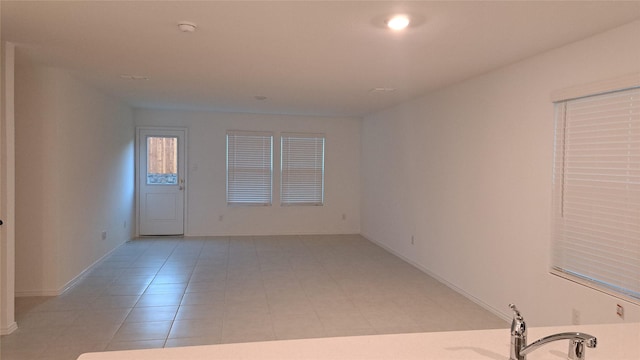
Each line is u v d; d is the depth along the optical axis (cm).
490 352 133
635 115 265
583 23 270
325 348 135
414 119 592
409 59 371
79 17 277
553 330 155
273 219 815
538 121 345
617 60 275
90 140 531
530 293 354
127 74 455
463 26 282
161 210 775
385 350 134
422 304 429
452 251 483
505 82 388
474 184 438
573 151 313
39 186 433
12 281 347
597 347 139
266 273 539
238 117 790
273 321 379
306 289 474
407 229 611
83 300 425
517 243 370
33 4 255
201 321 375
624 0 232
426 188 551
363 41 321
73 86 476
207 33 306
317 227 830
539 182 343
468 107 452
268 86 512
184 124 770
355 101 621
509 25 277
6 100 336
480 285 426
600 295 284
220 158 787
